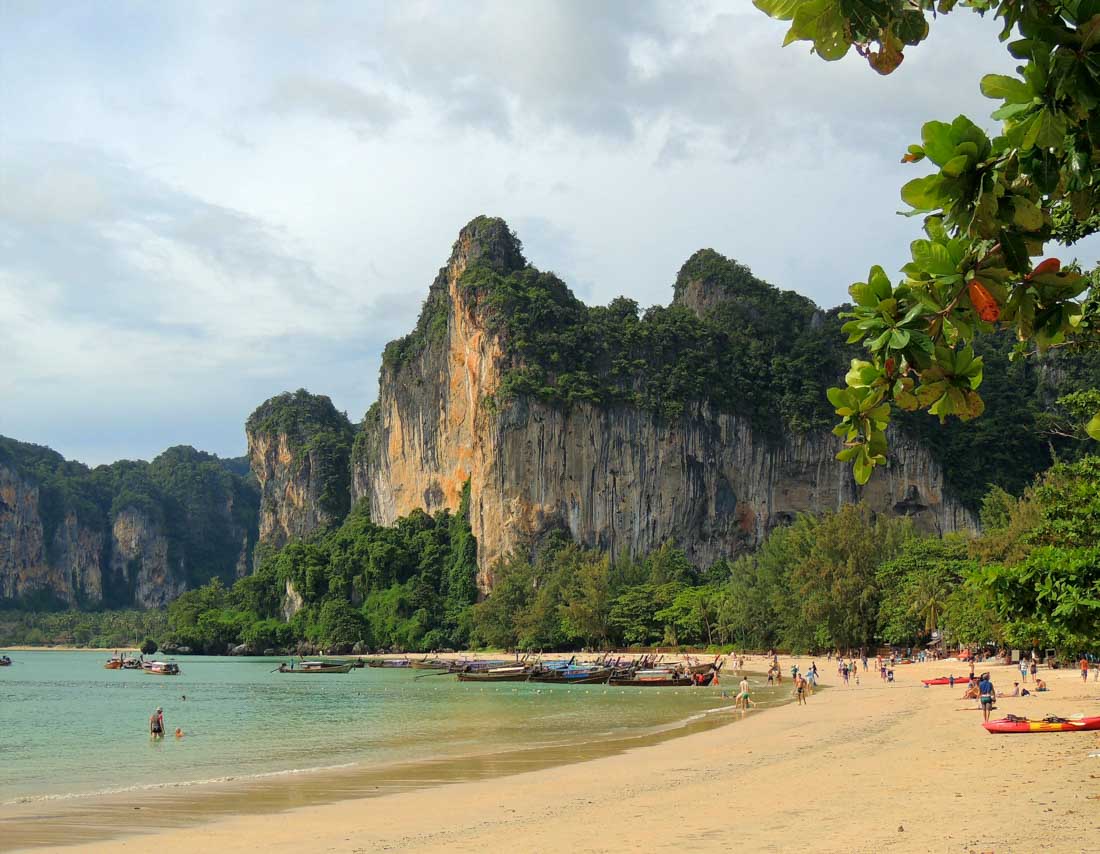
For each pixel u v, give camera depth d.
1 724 58.44
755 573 124.44
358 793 29.17
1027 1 4.54
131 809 26.72
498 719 57.94
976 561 80.25
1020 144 4.74
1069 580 14.83
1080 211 4.95
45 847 21.34
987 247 5.07
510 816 23.75
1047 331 5.30
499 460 177.88
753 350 193.38
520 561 168.25
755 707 60.94
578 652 147.12
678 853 17.38
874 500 181.88
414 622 177.75
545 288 192.00
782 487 186.12
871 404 5.45
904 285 5.33
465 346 191.50
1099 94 4.51
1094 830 16.38
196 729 54.28
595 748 40.38
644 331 188.00
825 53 4.89
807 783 26.08
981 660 91.19
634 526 178.38
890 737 37.56
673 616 137.75
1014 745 30.89
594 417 178.88
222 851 20.58
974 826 17.59
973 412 5.35
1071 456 176.25
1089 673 63.56
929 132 4.86
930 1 4.71
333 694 87.56
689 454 181.50
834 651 111.38
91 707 73.25
